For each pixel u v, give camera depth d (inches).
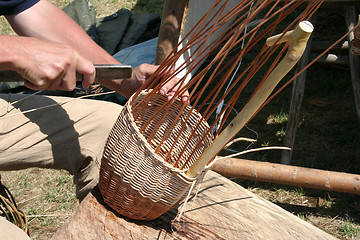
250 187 93.6
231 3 126.3
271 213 54.1
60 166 56.2
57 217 84.1
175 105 50.1
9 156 52.7
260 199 56.8
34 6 54.1
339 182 72.6
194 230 48.9
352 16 103.3
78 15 138.8
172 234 47.6
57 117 53.7
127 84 54.7
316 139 106.5
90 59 55.9
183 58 98.3
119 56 123.0
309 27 31.5
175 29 85.0
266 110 117.2
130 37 137.7
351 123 111.1
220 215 52.2
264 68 130.9
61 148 54.7
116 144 42.6
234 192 57.2
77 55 41.6
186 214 51.3
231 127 37.6
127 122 42.2
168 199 42.7
